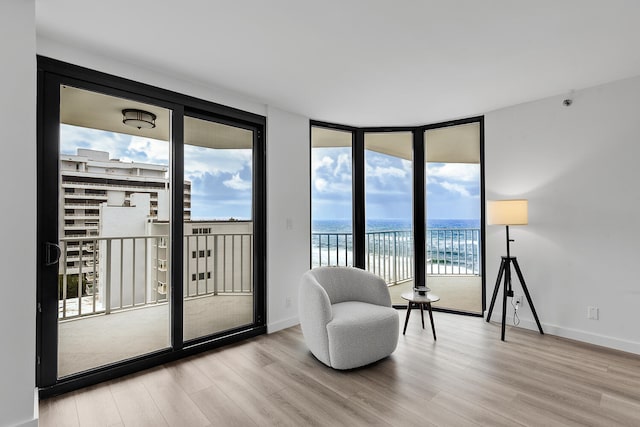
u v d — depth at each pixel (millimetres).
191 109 2988
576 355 2781
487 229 3750
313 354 2846
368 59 2512
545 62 2559
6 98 1692
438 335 3285
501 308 3650
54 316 2211
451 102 3447
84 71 2342
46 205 2203
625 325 2875
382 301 3029
